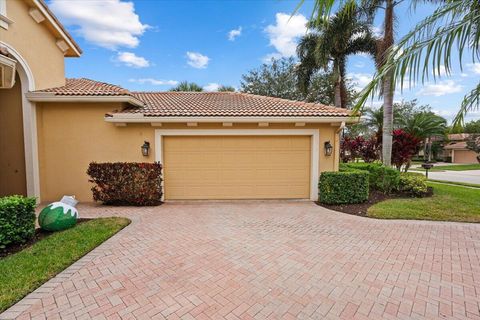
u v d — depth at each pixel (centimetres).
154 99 1386
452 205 943
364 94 398
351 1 335
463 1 362
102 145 1046
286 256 535
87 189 1052
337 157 1067
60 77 1165
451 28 370
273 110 1077
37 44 1015
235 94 1623
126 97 1002
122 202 998
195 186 1075
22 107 980
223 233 671
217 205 988
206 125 1043
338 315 352
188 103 1270
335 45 1766
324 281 438
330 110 1078
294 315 352
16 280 421
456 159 5088
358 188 991
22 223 573
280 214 859
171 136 1057
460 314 355
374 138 1916
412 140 1456
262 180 1083
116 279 440
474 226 740
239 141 1069
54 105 1032
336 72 1989
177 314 352
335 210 913
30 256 511
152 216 831
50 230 661
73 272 462
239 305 373
